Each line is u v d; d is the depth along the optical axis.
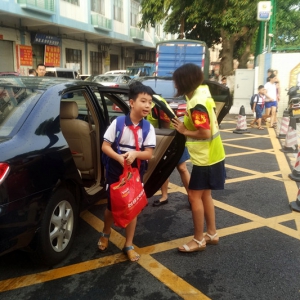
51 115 3.02
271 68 13.15
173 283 2.84
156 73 16.25
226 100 4.49
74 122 3.81
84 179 4.03
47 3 18.12
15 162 2.50
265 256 3.28
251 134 10.24
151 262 3.16
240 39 20.47
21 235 2.53
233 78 16.70
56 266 3.05
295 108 9.36
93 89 3.88
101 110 3.94
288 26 13.87
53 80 3.51
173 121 3.14
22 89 3.15
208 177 3.14
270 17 13.23
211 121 3.06
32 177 2.62
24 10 17.05
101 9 25.05
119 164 2.94
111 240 3.59
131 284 2.81
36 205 2.65
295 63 12.94
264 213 4.33
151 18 20.50
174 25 21.80
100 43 27.53
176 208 4.48
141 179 3.04
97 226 3.92
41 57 21.03
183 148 3.50
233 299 2.64
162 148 3.56
